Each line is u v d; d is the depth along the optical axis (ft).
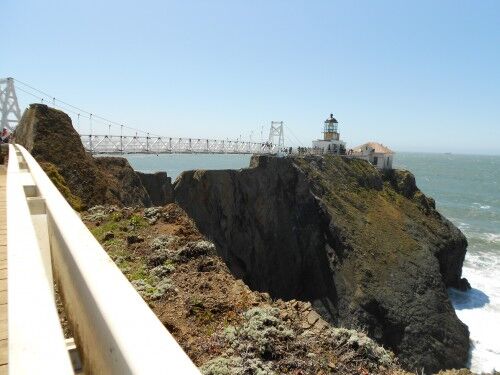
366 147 236.63
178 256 34.14
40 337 5.48
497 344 117.70
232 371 20.10
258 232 126.31
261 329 24.08
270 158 134.62
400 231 155.53
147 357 4.47
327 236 137.39
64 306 11.12
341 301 121.08
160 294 27.96
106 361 5.76
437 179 633.20
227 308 26.78
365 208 163.22
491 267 187.01
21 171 28.63
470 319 131.34
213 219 115.03
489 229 278.87
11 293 6.86
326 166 174.29
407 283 127.13
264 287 126.00
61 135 74.18
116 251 35.47
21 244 9.71
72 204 57.57
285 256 132.05
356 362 23.04
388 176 206.59
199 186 113.80
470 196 445.37
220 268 32.83
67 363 4.96
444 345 112.27
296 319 26.78
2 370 8.18
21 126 80.59
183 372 4.08
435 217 185.98
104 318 5.84
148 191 104.01
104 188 72.84
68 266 9.91
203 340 23.34
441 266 157.38
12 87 125.70
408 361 108.68
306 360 22.40
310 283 132.16
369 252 134.41
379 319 117.29
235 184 121.60
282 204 134.62
